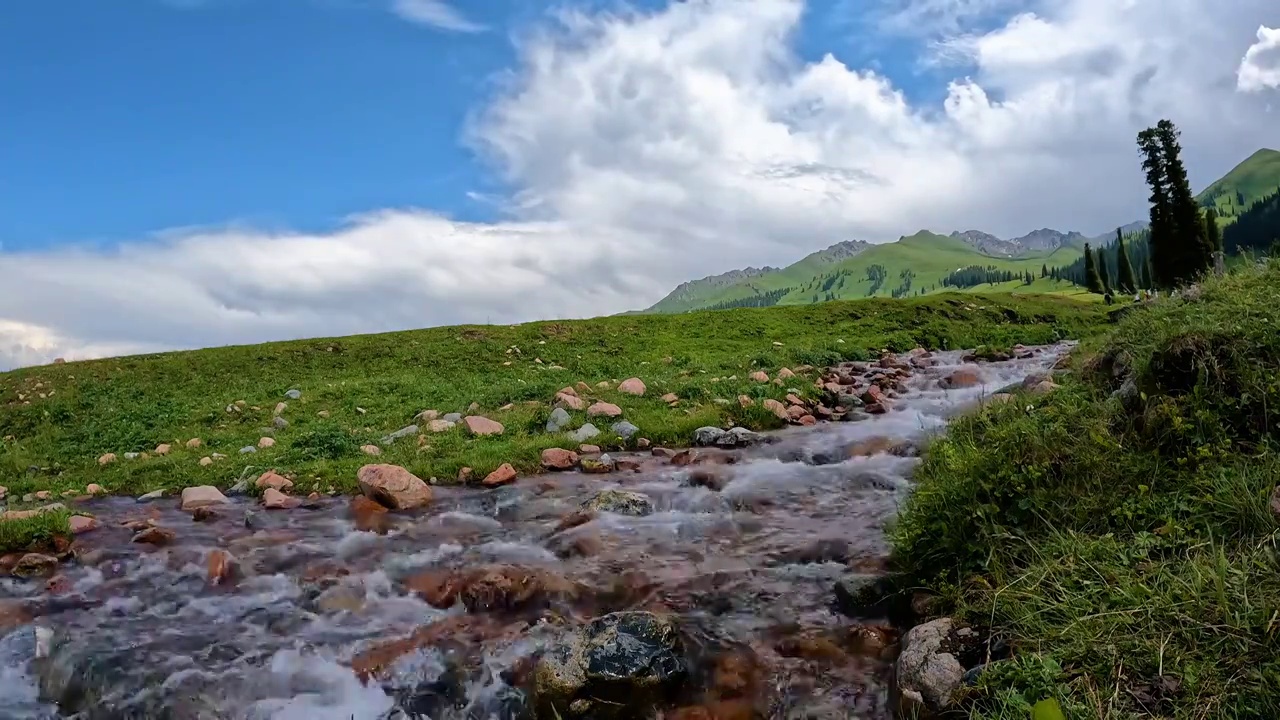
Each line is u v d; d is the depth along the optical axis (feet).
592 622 19.84
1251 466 17.24
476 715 18.13
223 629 23.40
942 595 18.84
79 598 26.32
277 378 91.71
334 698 19.26
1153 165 160.86
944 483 22.91
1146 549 16.28
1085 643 13.82
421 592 25.34
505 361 96.73
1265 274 28.71
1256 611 13.14
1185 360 21.12
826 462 40.29
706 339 112.68
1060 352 93.45
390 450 48.44
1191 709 11.91
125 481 46.78
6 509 40.65
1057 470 20.40
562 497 36.50
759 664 19.04
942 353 100.58
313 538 32.04
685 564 26.07
